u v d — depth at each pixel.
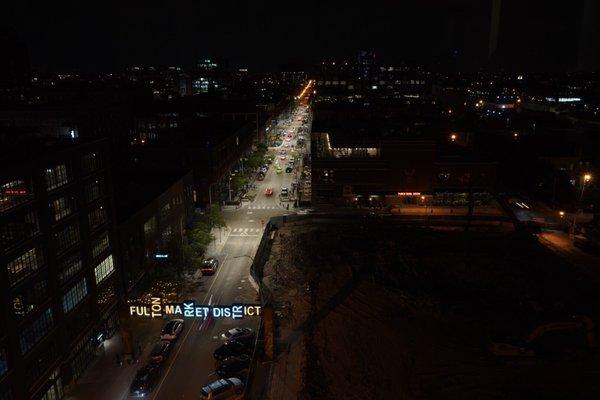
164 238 80.19
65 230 51.94
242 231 101.56
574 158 134.88
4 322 41.28
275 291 77.44
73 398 49.88
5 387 41.53
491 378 57.38
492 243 98.38
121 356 56.94
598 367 59.72
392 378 57.06
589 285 79.69
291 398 52.38
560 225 104.12
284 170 160.62
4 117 148.75
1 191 42.44
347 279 82.69
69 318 51.53
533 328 62.75
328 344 63.41
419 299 76.00
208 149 107.19
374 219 109.75
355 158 117.12
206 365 55.91
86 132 146.25
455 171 117.06
